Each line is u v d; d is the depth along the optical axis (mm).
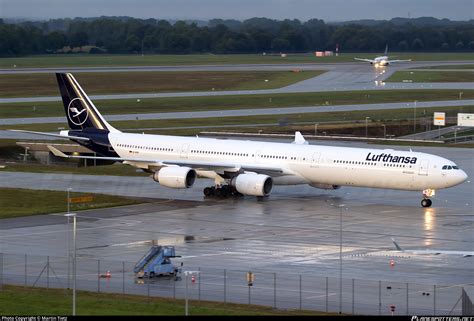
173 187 192750
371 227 165250
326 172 189875
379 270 132000
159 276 127812
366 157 185750
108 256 142000
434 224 168250
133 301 113938
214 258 140375
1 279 126750
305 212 181000
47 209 184125
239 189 191125
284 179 195000
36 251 145750
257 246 149375
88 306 111312
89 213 180625
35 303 112938
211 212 181250
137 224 169000
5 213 179500
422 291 119375
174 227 166000
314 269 132875
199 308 110188
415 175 180375
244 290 120250
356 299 115312
